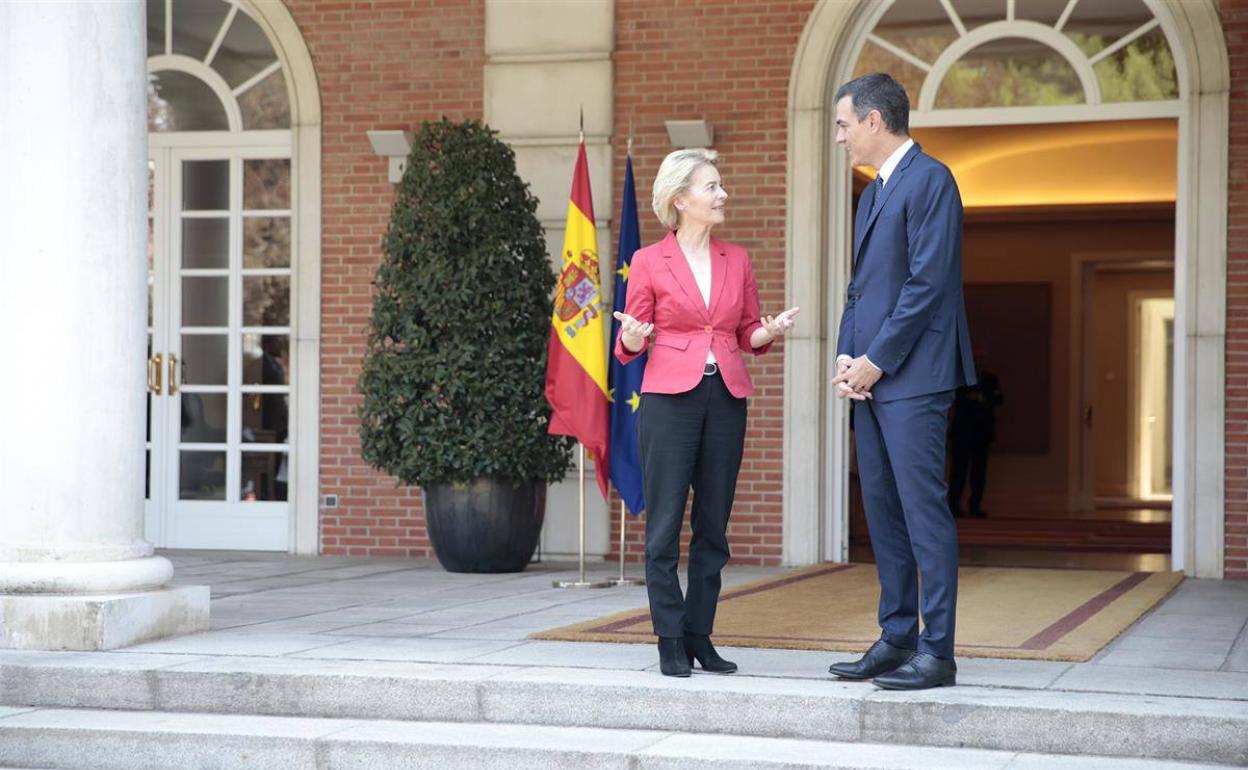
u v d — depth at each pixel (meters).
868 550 9.51
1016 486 16.45
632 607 6.35
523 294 7.83
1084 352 16.30
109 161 5.43
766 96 8.52
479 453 7.68
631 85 8.72
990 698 4.11
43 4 5.36
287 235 9.29
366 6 9.05
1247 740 3.86
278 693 4.57
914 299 4.23
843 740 4.14
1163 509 16.36
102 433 5.39
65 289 5.36
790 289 8.46
